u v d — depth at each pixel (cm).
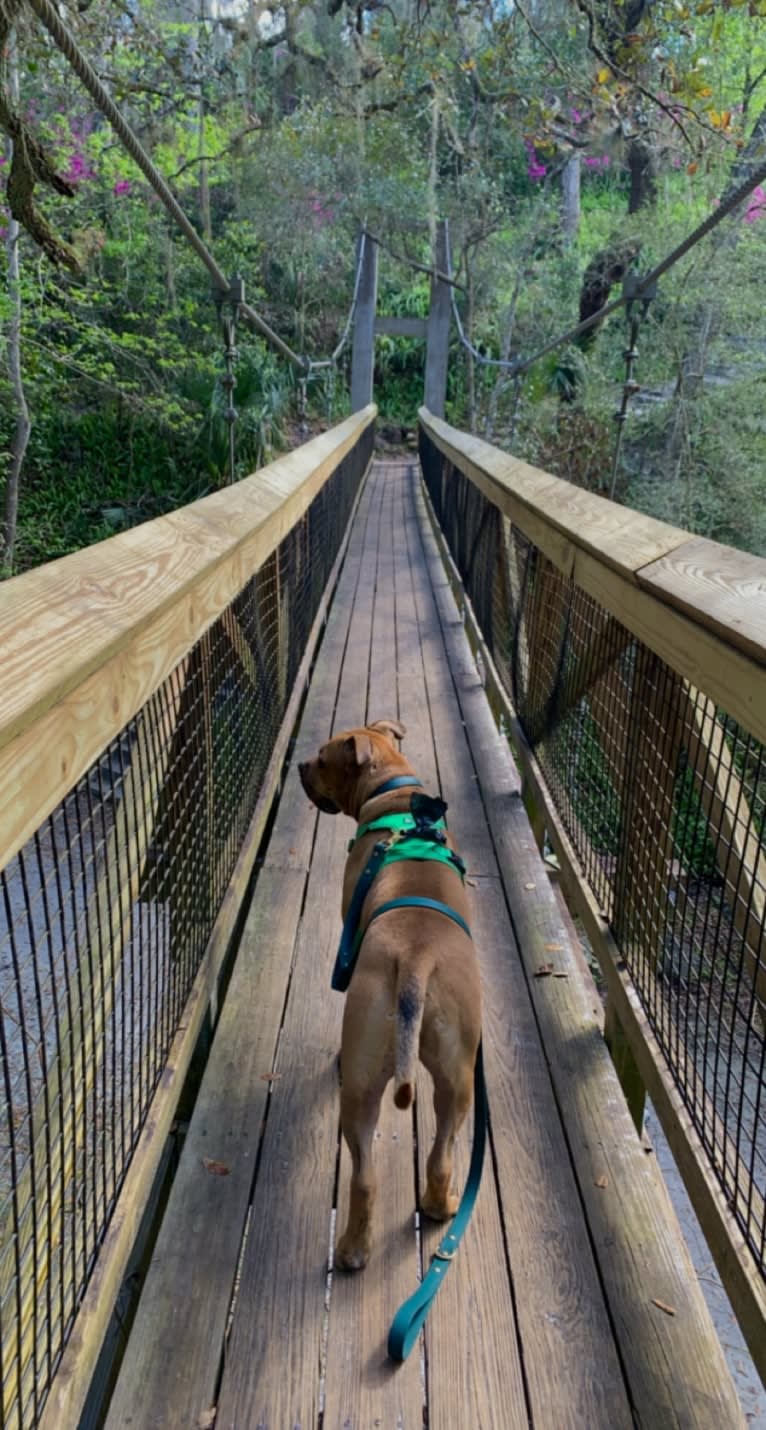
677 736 181
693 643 150
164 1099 171
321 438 561
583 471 1392
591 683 256
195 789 206
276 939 277
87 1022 136
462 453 571
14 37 488
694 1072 165
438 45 716
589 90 684
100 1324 131
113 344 1160
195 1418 147
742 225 1216
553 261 1630
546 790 313
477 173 1271
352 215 1312
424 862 199
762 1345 128
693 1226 346
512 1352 158
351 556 869
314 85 882
